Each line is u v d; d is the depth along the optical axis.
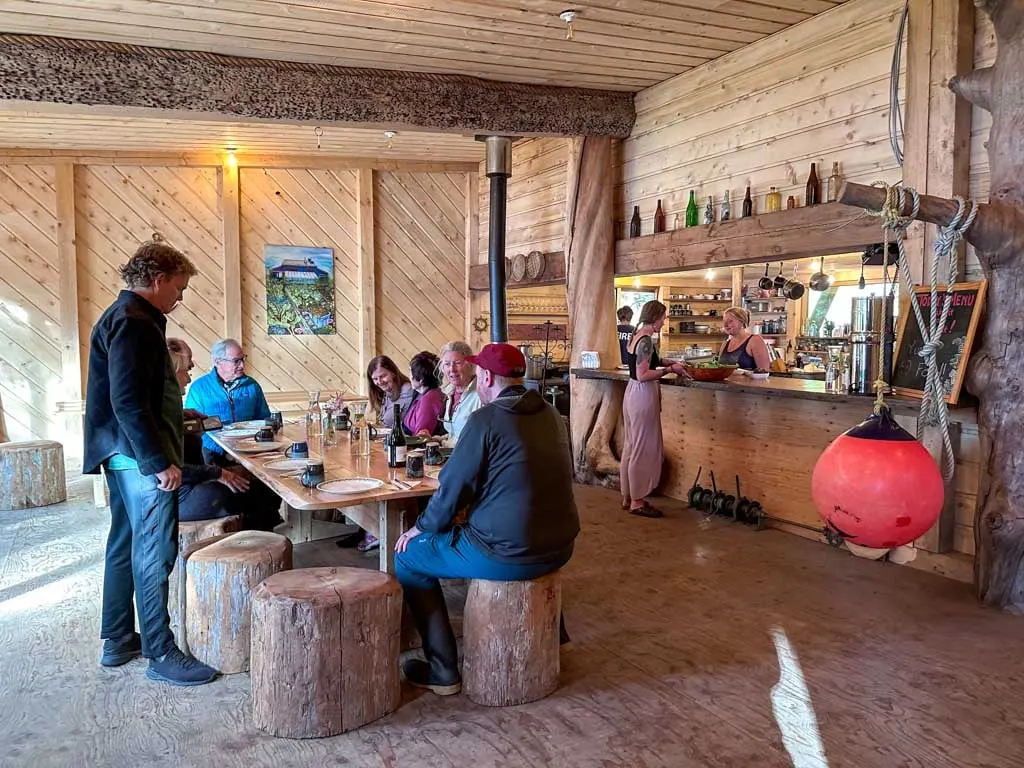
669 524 4.64
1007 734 2.26
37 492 5.04
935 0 3.56
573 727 2.30
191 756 2.14
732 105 4.87
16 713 2.38
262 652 2.24
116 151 6.51
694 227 5.08
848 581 3.60
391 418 4.17
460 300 8.13
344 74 4.76
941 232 2.64
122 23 3.95
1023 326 3.09
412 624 2.86
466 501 2.36
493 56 4.73
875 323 3.68
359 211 7.48
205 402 4.50
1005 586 3.21
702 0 3.99
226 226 6.92
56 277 6.44
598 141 5.77
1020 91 3.00
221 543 2.80
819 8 4.17
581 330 5.89
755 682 2.60
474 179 7.95
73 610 3.23
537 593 2.43
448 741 2.22
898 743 2.21
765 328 9.41
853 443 2.26
